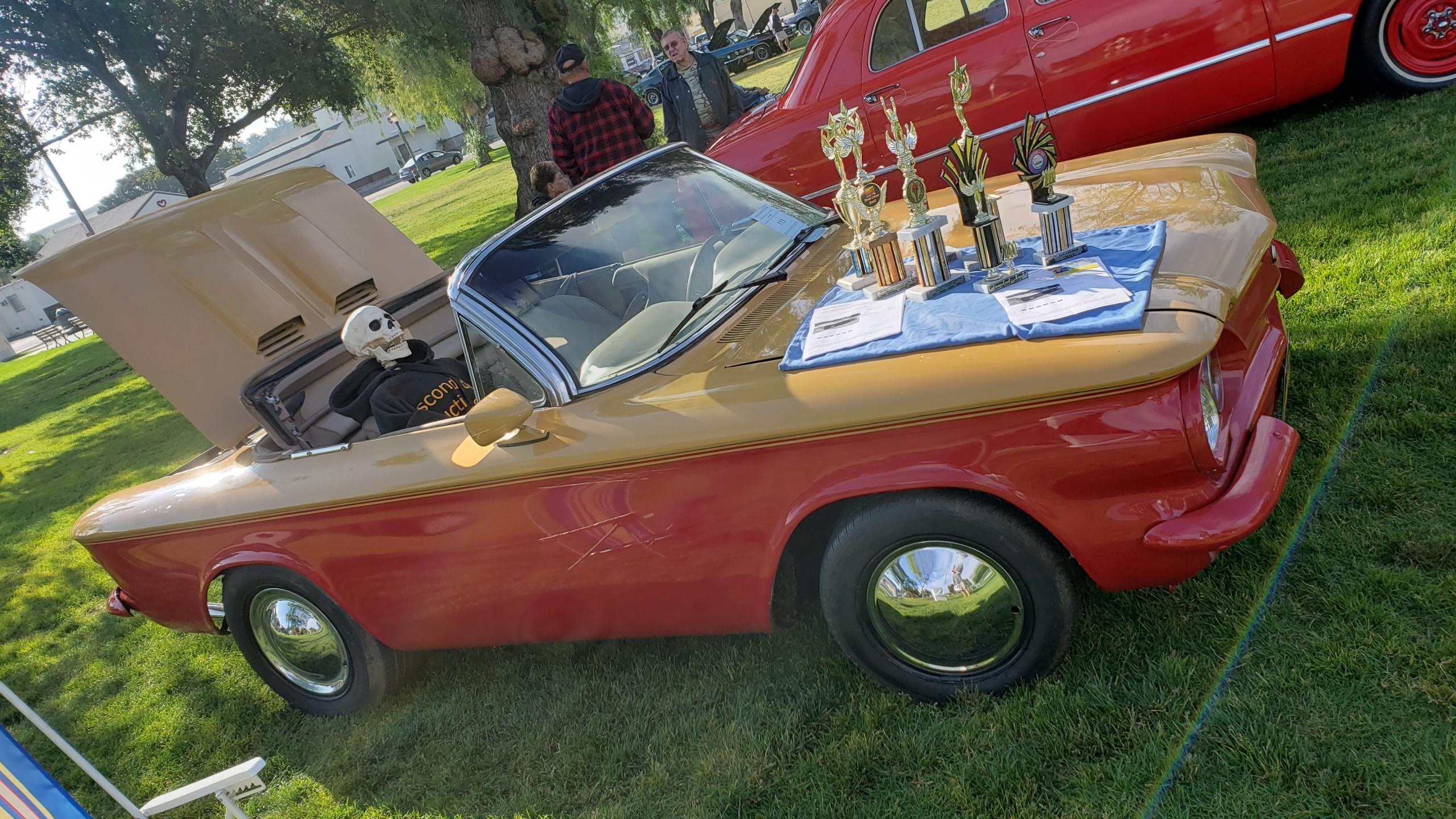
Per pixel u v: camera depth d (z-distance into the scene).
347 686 3.81
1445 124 5.18
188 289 4.36
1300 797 2.09
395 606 3.43
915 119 6.34
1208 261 2.52
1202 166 3.29
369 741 3.67
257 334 4.40
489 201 25.45
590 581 3.01
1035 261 2.77
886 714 2.76
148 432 12.03
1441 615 2.39
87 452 12.22
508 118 11.84
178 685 4.73
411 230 25.61
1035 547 2.41
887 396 2.38
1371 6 5.58
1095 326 2.27
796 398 2.51
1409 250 4.09
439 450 3.12
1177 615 2.72
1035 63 6.01
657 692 3.29
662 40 7.72
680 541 2.79
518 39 11.45
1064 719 2.49
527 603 3.17
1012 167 6.34
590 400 2.94
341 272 4.82
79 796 4.07
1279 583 2.69
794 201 3.86
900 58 6.33
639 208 3.56
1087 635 2.76
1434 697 2.19
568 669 3.61
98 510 4.05
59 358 31.62
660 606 2.98
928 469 2.39
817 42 6.63
